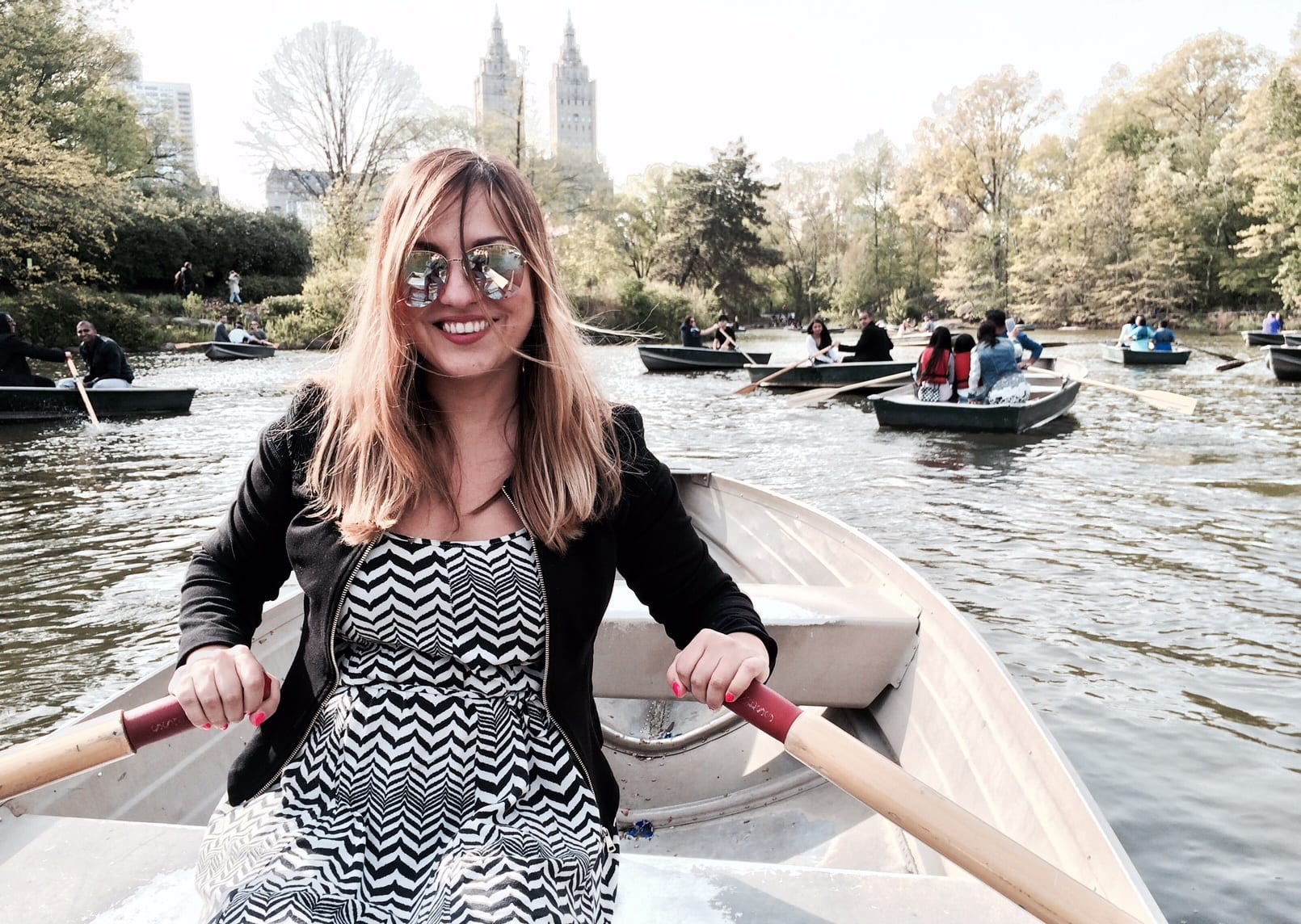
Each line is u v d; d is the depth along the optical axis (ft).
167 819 5.54
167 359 66.28
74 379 34.37
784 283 185.88
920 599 7.07
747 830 6.57
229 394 43.24
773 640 3.56
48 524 18.56
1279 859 7.75
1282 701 10.47
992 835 3.07
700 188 146.61
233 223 107.76
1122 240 123.13
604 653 7.08
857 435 30.09
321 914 2.88
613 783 3.51
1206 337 97.35
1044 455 25.76
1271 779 8.91
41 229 70.28
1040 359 49.52
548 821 3.16
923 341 116.98
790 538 10.80
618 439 3.58
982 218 142.92
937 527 17.94
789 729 3.29
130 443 28.76
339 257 91.20
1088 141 138.41
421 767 3.12
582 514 3.28
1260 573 14.82
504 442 3.38
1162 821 8.29
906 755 6.44
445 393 3.40
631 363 67.77
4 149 61.31
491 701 3.21
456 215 3.29
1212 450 26.13
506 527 3.28
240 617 3.45
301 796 3.17
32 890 3.90
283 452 3.46
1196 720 10.07
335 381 3.49
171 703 3.10
